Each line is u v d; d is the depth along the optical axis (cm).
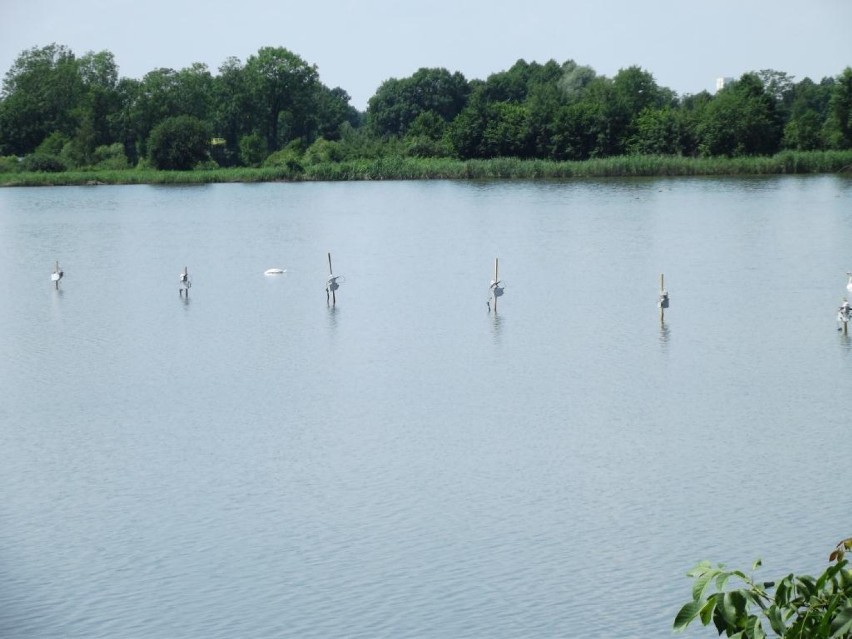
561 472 3884
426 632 2769
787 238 9912
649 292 7400
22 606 2964
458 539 3322
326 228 11931
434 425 4500
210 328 6656
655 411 4616
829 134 18412
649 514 3469
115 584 3092
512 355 5706
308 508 3609
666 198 14288
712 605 1227
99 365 5772
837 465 3869
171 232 11869
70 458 4216
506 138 19950
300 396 5031
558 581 3020
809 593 1225
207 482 3897
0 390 5281
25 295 8019
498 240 10425
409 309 7062
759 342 5844
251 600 2970
